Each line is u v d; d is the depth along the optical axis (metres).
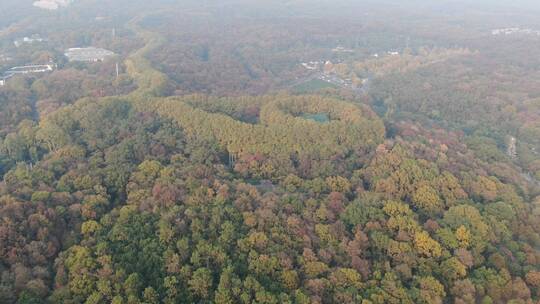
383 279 171.12
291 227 191.75
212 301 157.00
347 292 162.75
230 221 191.75
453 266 180.75
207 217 194.38
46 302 151.25
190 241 180.62
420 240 189.12
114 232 180.62
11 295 149.75
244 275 169.38
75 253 169.38
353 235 195.62
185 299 158.38
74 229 188.75
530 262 192.88
